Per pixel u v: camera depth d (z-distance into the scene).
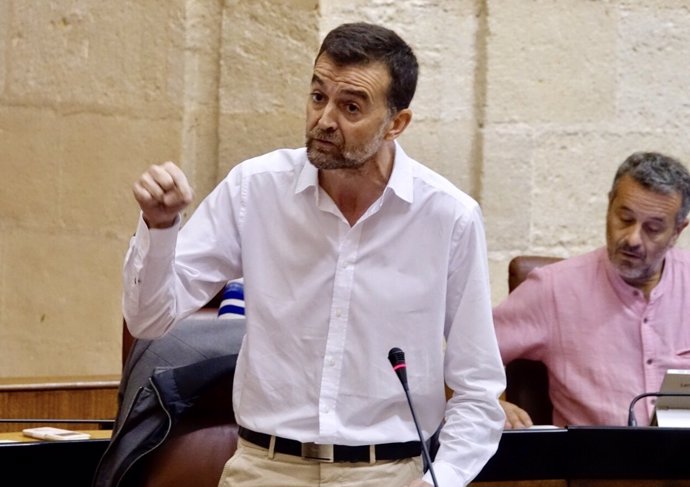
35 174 15.29
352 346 7.73
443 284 7.88
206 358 8.86
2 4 15.26
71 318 15.18
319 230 7.79
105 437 8.90
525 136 15.38
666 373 10.01
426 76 15.13
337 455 7.68
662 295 11.70
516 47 15.30
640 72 15.68
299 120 14.40
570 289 11.79
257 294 7.86
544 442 9.27
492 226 15.34
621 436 9.35
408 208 7.82
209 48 14.59
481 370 7.92
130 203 14.82
